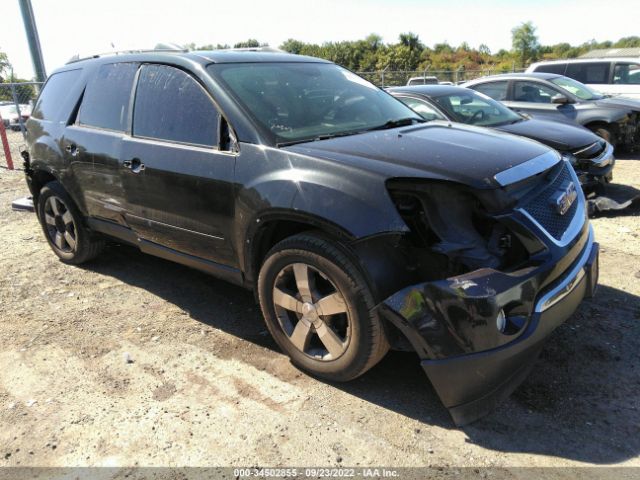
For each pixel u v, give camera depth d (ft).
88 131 14.01
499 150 9.82
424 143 10.12
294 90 12.08
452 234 8.54
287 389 9.94
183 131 11.65
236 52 13.03
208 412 9.37
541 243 8.55
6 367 11.08
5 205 25.12
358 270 8.66
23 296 14.52
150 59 12.93
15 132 62.54
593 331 11.40
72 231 16.10
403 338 8.95
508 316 8.25
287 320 10.28
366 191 8.68
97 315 13.25
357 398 9.59
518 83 32.99
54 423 9.28
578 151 19.79
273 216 9.64
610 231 18.01
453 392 8.32
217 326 12.46
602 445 8.23
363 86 13.87
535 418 8.87
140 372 10.69
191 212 11.39
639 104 30.86
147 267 16.31
